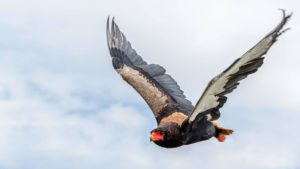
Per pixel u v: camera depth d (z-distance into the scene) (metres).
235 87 11.62
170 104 15.13
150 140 13.05
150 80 16.08
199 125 12.89
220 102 12.06
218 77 11.53
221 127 13.39
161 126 13.16
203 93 11.98
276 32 10.73
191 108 15.16
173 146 13.16
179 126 13.18
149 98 15.47
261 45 10.95
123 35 17.12
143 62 16.70
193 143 13.19
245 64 11.28
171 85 15.96
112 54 16.78
